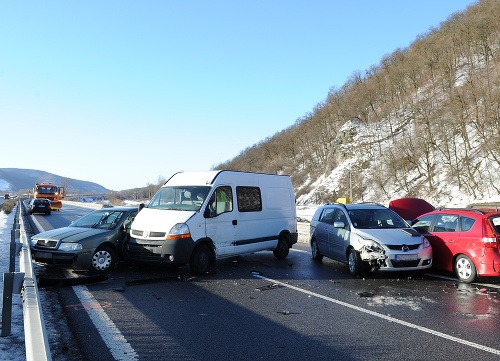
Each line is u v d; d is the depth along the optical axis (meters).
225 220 10.07
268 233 11.43
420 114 60.94
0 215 35.72
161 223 9.18
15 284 5.18
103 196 133.00
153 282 8.70
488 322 5.89
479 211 8.92
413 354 4.72
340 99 105.88
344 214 10.52
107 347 4.94
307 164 88.81
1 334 5.09
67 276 8.88
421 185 49.34
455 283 8.59
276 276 9.41
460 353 4.73
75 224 10.53
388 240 9.01
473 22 75.19
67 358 4.60
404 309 6.62
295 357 4.66
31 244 9.38
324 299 7.30
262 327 5.73
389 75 89.44
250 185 11.12
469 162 44.62
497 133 41.28
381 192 53.59
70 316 6.21
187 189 10.15
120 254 9.70
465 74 65.44
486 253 8.27
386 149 62.72
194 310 6.58
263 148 128.62
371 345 5.02
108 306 6.77
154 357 4.65
